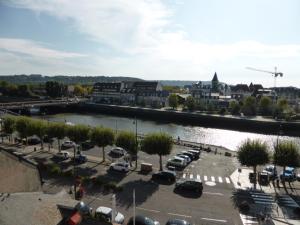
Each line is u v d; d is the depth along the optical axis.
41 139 71.19
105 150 71.25
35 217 24.39
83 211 28.81
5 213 23.34
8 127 77.50
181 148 75.00
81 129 67.25
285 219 38.12
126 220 36.19
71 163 59.50
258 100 170.25
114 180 50.16
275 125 123.06
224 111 148.88
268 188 48.91
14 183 29.05
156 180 50.50
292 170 56.66
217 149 76.31
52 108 170.75
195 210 39.78
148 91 192.00
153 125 134.25
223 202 42.53
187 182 46.22
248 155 50.22
